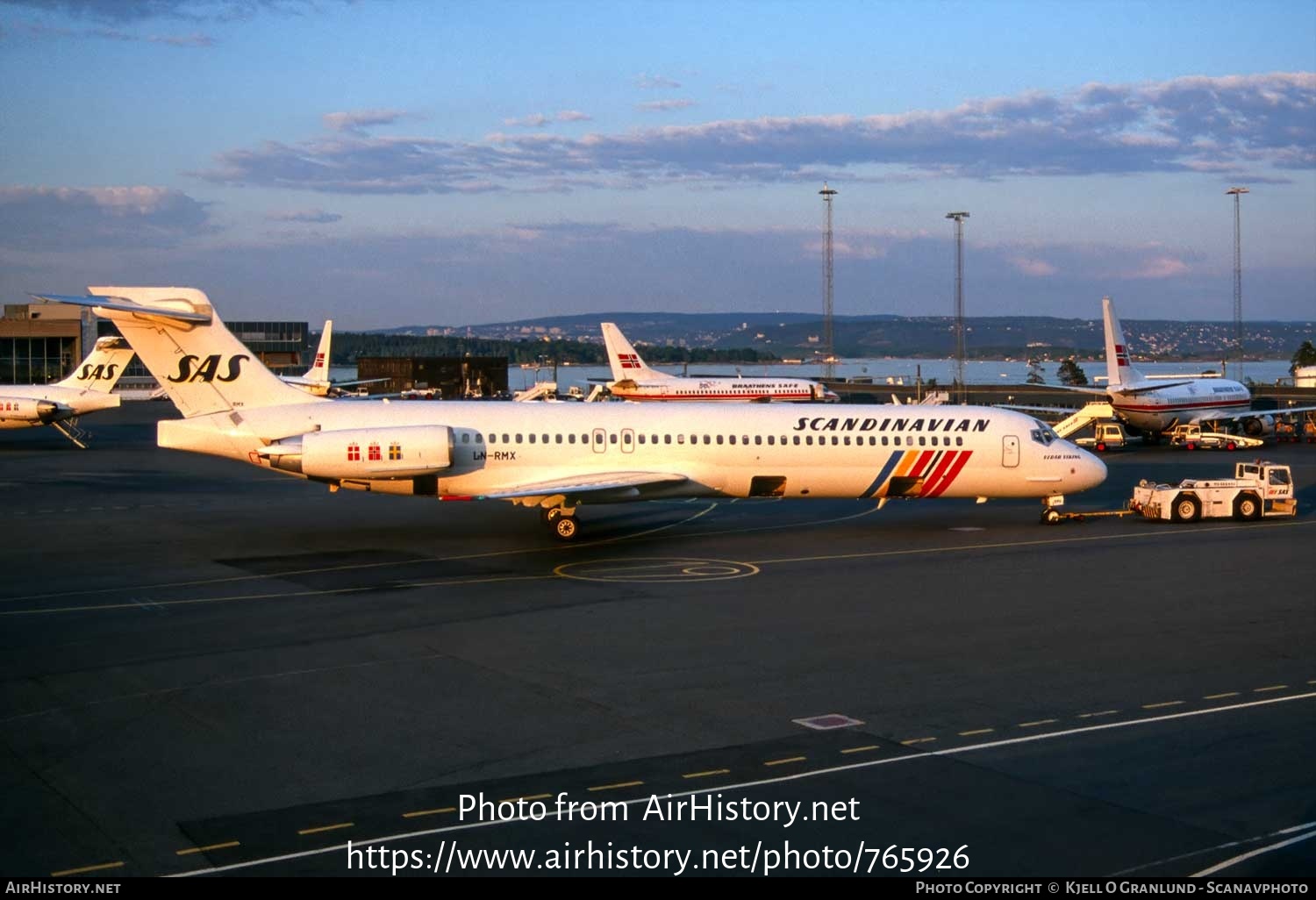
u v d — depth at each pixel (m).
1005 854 13.48
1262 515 43.44
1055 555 35.28
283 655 22.64
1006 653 23.08
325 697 19.77
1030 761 16.59
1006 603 28.08
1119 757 16.80
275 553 34.91
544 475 37.84
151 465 63.34
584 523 41.94
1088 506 47.78
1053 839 13.88
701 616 26.44
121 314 36.31
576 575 31.50
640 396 102.19
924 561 34.06
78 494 50.03
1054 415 90.88
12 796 15.19
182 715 18.77
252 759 16.66
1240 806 14.88
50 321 130.50
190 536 38.12
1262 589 29.81
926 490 40.31
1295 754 16.94
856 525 41.75
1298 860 13.27
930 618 26.27
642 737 17.67
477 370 173.25
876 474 39.66
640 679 20.97
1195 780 15.85
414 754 16.89
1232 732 18.03
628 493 38.00
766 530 40.47
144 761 16.59
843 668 21.80
